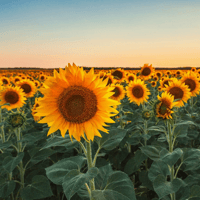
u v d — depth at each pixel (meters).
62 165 2.86
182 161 4.03
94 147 5.61
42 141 5.95
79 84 2.78
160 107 4.16
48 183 4.23
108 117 2.74
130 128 5.77
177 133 4.18
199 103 10.21
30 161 4.86
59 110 2.74
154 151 3.98
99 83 2.79
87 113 2.73
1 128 5.66
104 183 3.48
